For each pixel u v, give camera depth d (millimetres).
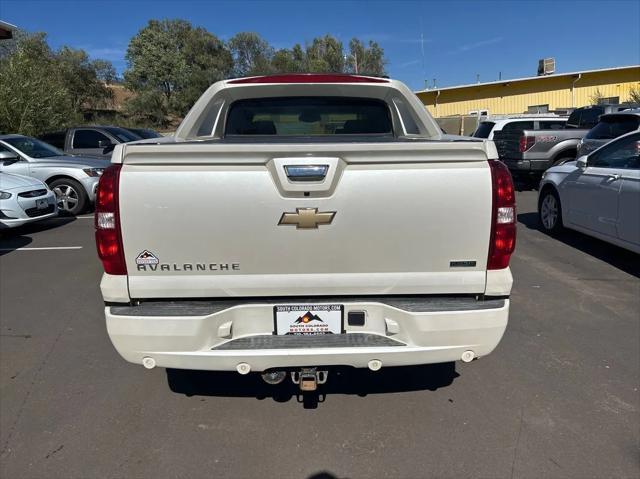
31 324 4391
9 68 19250
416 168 2355
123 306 2459
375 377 3439
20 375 3494
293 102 4168
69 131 13453
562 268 5953
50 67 33094
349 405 3109
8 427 2900
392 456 2643
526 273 5754
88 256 6805
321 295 2473
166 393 3262
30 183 8266
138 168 2330
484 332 2492
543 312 4555
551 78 31984
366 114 4215
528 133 11758
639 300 4859
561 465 2553
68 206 10203
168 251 2379
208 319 2428
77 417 3000
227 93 4055
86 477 2508
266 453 2678
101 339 4078
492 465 2562
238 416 3010
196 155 2299
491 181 2377
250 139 3881
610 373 3455
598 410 3018
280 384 3357
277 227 2367
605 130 9383
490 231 2418
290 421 2953
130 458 2643
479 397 3178
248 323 2512
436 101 35500
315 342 2484
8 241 7820
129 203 2332
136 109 47656
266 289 2439
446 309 2461
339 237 2387
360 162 2342
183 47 52594
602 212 6219
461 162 2385
